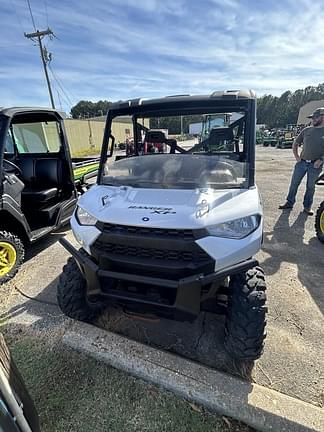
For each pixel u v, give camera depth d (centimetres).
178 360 176
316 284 270
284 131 2677
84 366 179
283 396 153
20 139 405
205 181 196
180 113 230
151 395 159
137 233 157
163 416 148
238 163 203
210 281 147
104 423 146
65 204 391
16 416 91
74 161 558
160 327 216
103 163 234
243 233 156
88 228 172
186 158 219
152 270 154
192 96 218
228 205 165
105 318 224
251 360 173
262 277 170
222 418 147
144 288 159
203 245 148
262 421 141
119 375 172
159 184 201
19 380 107
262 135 2595
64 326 208
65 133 398
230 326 167
